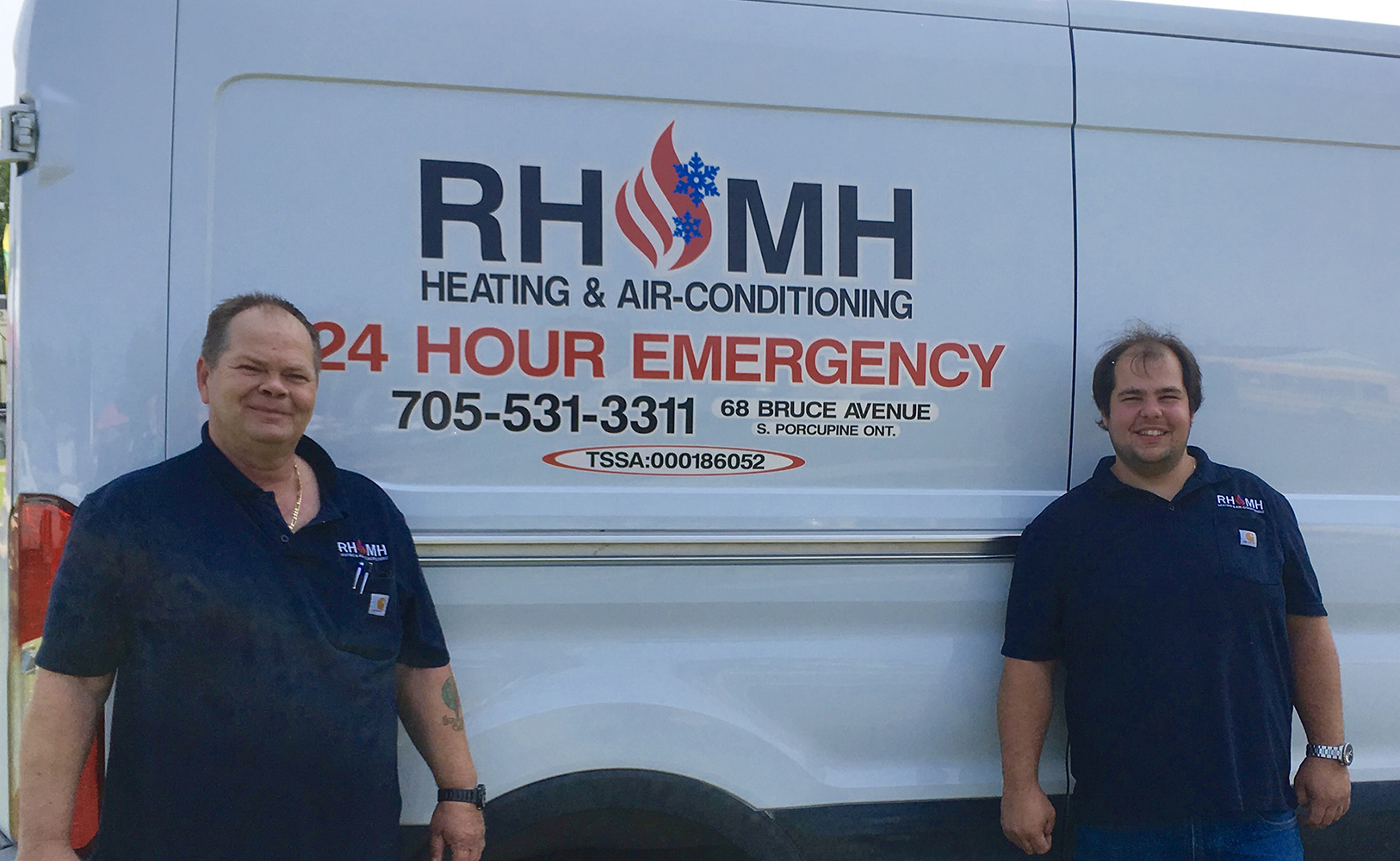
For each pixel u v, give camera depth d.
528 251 1.92
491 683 1.89
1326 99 2.23
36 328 1.75
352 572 1.62
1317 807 2.03
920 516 2.05
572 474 1.93
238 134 1.82
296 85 1.84
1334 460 2.23
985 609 2.09
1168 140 2.17
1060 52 2.12
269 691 1.51
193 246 1.80
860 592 2.03
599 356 1.94
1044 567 1.98
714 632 1.98
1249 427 2.20
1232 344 2.19
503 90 1.91
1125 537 1.94
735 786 1.96
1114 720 1.92
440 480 1.89
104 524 1.47
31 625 1.74
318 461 1.69
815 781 2.00
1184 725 1.89
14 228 1.82
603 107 1.95
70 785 1.46
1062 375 2.12
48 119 1.75
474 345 1.90
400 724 1.89
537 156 1.92
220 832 1.49
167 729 1.48
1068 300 2.12
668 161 1.96
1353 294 2.25
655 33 1.96
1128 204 2.15
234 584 1.50
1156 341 1.97
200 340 1.80
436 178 1.88
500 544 1.89
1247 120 2.19
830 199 2.02
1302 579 2.00
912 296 2.05
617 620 1.94
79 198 1.76
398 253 1.87
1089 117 2.12
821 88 2.01
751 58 1.99
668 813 1.93
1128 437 1.95
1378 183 2.27
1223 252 2.19
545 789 1.89
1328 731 2.02
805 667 2.00
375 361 1.86
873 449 2.04
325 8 1.85
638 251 1.95
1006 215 2.09
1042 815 1.94
